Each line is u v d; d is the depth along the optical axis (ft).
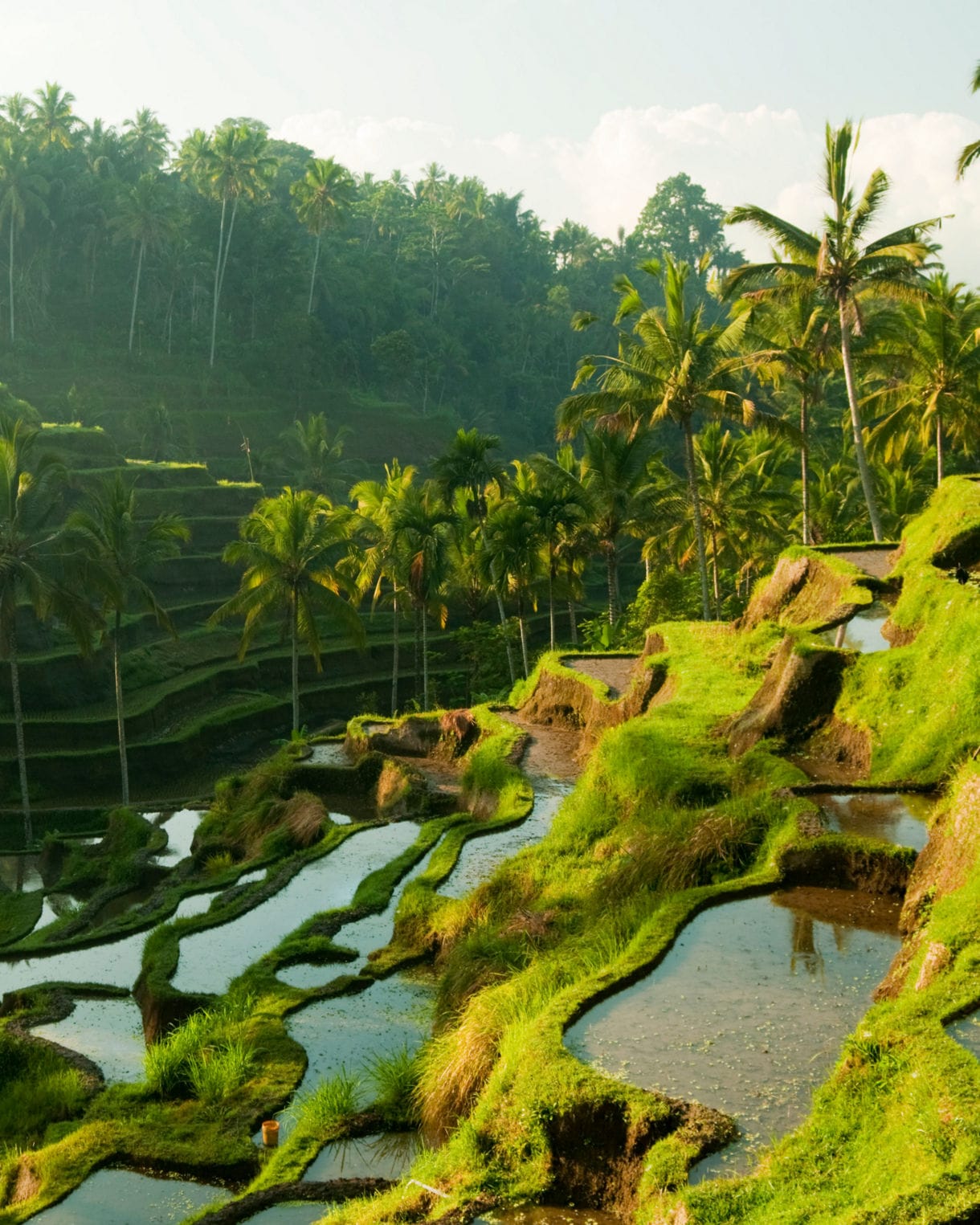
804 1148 25.25
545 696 109.19
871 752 58.29
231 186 351.87
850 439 215.51
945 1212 20.45
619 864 55.21
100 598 195.11
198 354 340.80
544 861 62.08
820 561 89.20
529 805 81.20
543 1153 30.09
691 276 533.14
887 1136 24.20
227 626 224.12
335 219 372.38
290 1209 34.65
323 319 386.93
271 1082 45.55
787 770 56.70
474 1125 32.48
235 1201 34.91
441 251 450.30
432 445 353.10
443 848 73.92
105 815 151.12
